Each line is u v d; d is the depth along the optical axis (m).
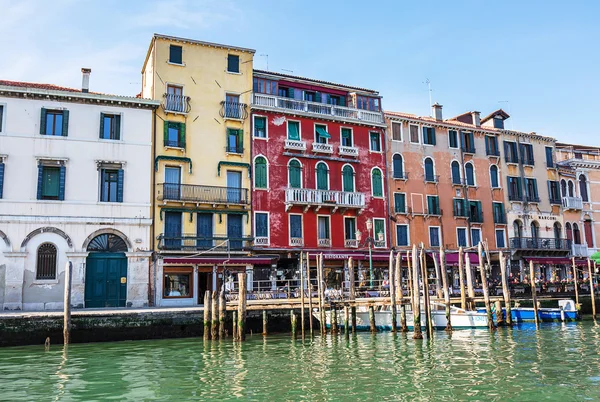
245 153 29.12
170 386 12.01
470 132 36.91
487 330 21.27
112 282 24.83
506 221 36.84
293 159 30.44
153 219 26.16
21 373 13.38
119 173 25.75
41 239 23.83
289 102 30.97
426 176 34.53
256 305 20.42
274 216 29.22
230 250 27.47
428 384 11.95
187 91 28.30
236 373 13.33
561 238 38.75
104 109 26.05
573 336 19.52
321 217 30.75
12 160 23.98
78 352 16.44
